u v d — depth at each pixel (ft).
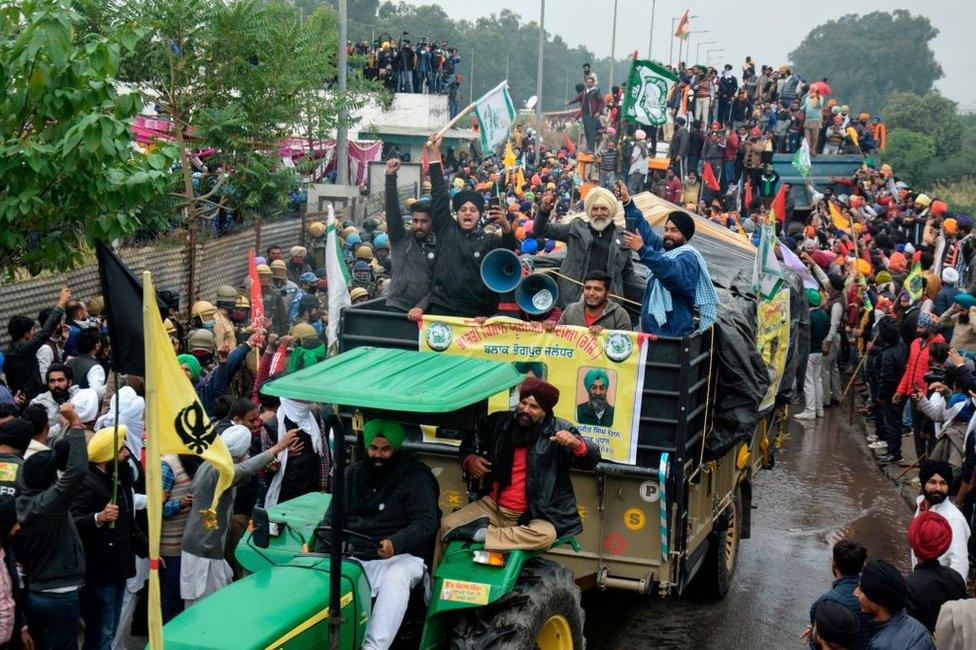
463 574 22.35
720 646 30.50
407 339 29.37
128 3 54.60
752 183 108.88
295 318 48.62
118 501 25.73
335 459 20.07
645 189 101.76
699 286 28.81
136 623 29.55
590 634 31.19
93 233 33.60
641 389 27.35
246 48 57.47
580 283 32.12
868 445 56.13
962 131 288.71
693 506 29.37
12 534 22.47
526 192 97.66
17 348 35.68
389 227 32.14
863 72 504.84
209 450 20.06
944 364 43.57
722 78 128.47
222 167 59.47
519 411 23.71
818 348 61.16
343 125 69.36
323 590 20.89
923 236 88.99
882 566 19.72
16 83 32.42
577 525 24.23
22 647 23.27
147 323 18.22
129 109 33.14
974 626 20.12
